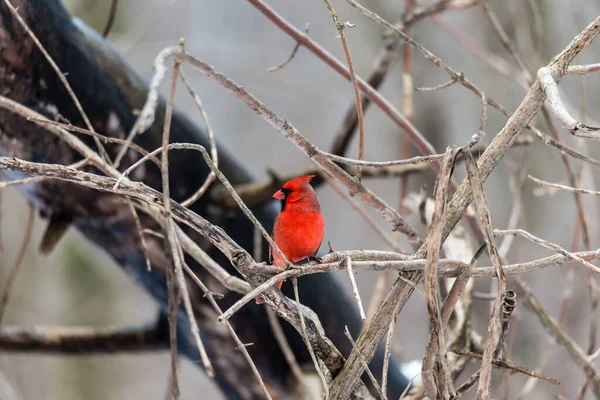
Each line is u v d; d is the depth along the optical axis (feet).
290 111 61.72
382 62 21.65
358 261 10.90
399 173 21.66
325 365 12.36
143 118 8.35
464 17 44.60
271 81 61.26
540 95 11.34
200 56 60.70
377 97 17.51
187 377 53.93
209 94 63.57
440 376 10.69
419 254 11.78
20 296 50.06
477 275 11.30
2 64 16.05
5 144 17.21
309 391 21.08
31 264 50.70
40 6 16.26
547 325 18.93
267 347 21.61
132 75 19.26
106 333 24.47
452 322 17.49
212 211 20.61
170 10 60.18
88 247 53.11
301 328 11.46
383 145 50.34
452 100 46.39
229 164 21.43
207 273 20.26
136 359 53.01
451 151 10.37
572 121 9.86
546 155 41.34
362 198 13.83
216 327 21.38
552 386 37.93
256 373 10.62
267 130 63.36
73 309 52.03
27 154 17.57
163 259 20.15
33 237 50.72
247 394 23.16
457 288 11.32
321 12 56.24
